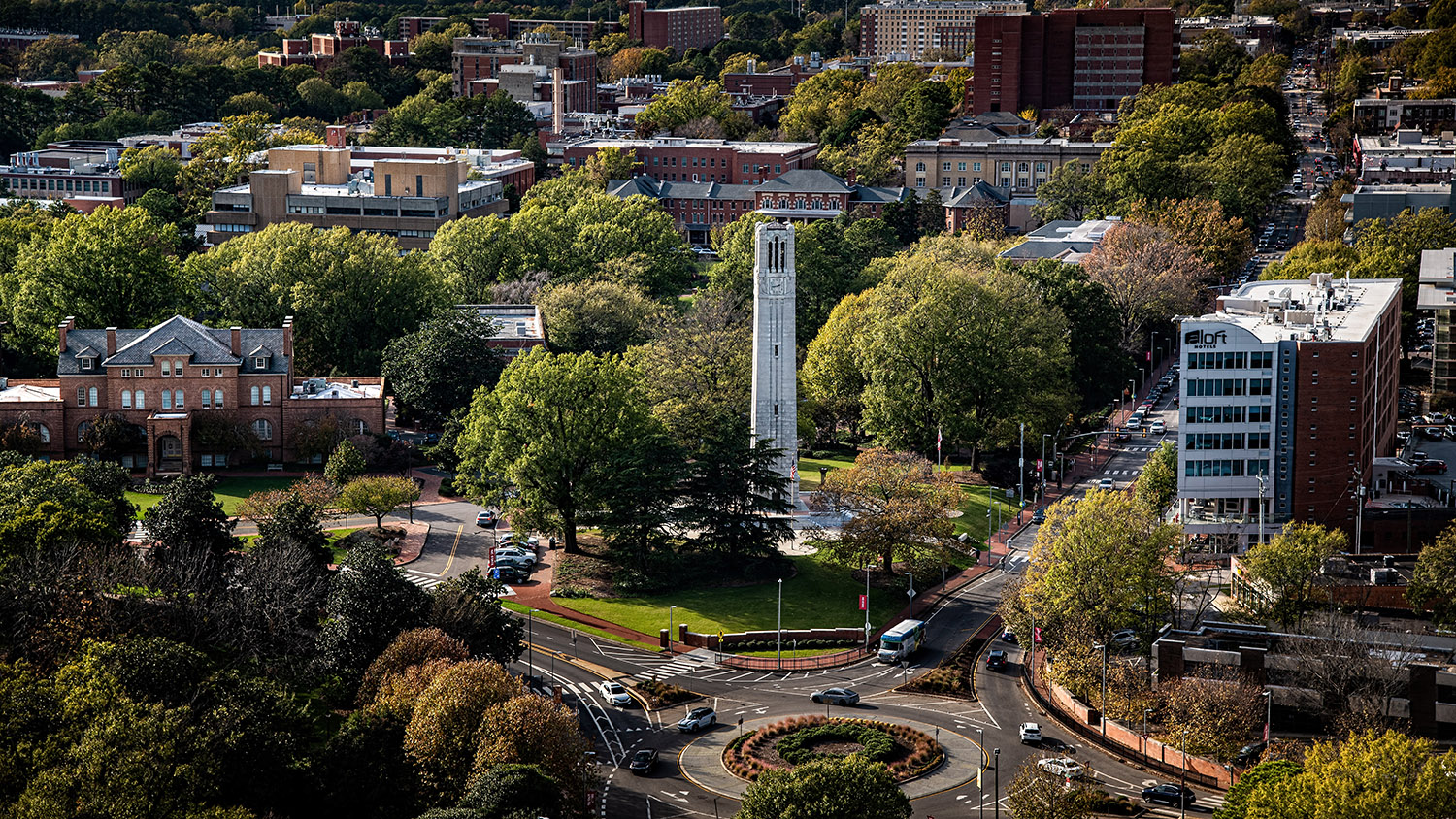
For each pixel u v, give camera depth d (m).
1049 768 168.00
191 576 191.00
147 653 159.00
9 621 176.00
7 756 145.75
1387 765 147.88
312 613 193.62
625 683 199.50
